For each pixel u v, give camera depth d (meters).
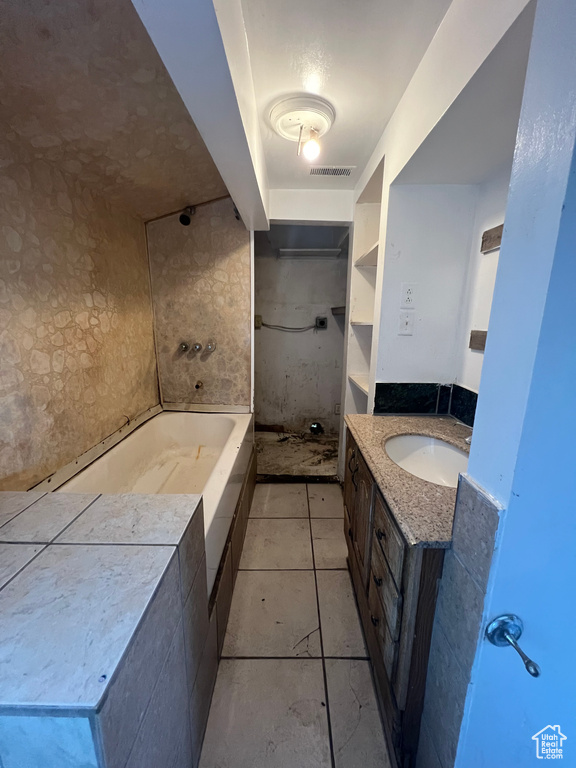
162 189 1.87
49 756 0.50
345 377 2.59
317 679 1.27
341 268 3.45
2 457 1.13
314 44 1.04
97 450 1.70
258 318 3.48
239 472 1.93
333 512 2.35
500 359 0.59
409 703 0.93
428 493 0.99
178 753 0.84
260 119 1.44
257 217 2.00
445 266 1.58
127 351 2.04
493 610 0.63
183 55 0.73
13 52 0.89
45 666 0.51
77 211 1.52
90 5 0.77
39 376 1.29
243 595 1.65
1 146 1.10
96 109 1.15
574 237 0.47
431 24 0.98
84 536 0.80
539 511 0.57
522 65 0.77
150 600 0.63
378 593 1.12
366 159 1.82
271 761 1.03
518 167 0.55
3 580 0.66
